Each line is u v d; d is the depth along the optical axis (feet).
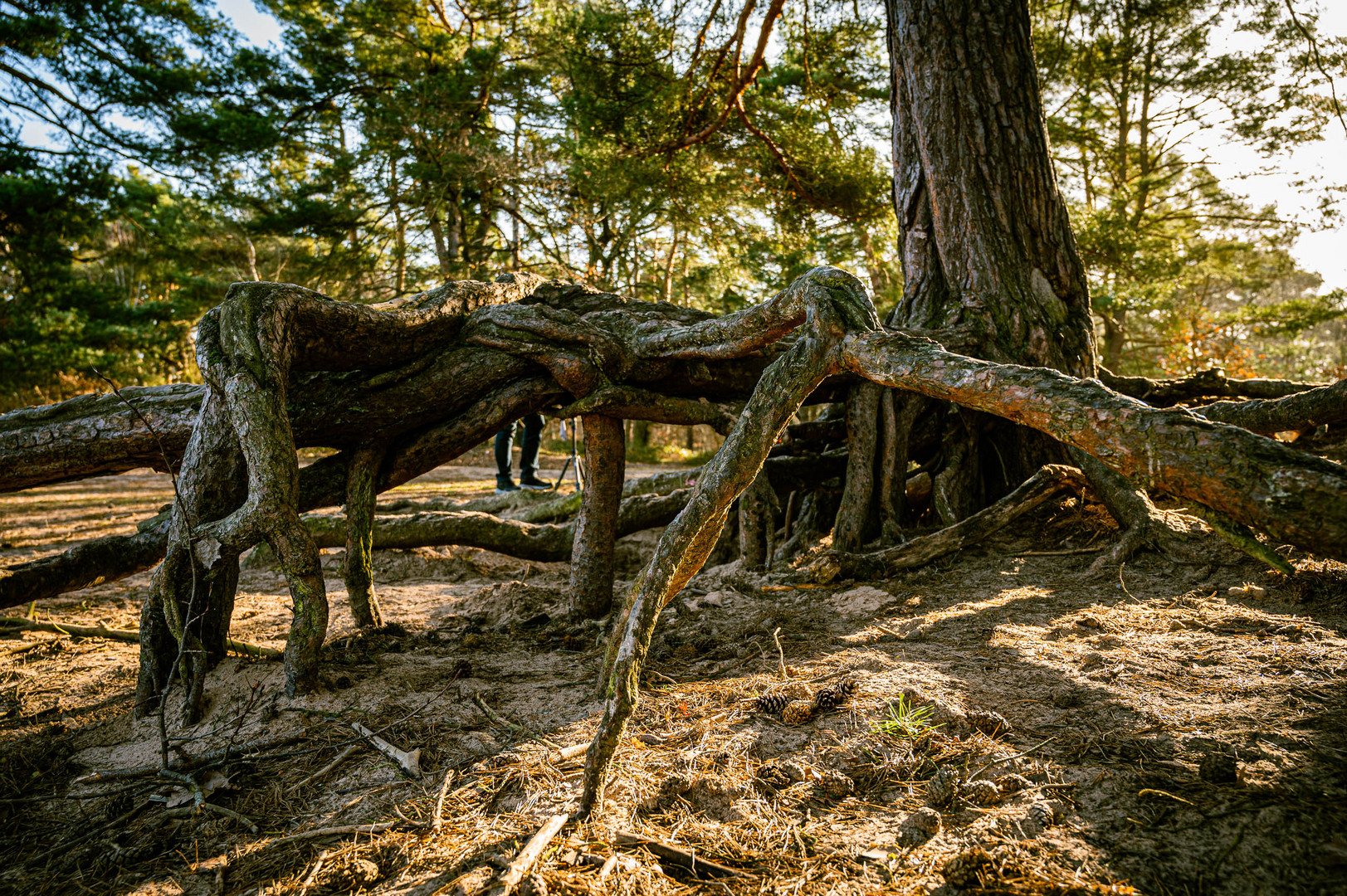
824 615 12.80
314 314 10.40
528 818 6.48
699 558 7.91
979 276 18.90
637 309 15.20
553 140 75.97
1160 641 9.96
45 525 30.73
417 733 8.39
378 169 75.97
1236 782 6.18
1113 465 6.15
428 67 75.51
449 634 13.62
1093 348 19.07
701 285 91.76
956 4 19.69
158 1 54.44
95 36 53.42
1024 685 8.66
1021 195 19.20
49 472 11.82
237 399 9.30
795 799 6.65
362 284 86.48
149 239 86.94
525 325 12.71
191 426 11.72
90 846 6.74
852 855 5.74
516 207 83.92
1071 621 11.21
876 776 6.89
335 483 12.55
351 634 12.62
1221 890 4.99
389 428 12.39
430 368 12.57
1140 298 65.72
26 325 76.48
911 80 20.17
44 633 14.28
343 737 8.44
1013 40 19.69
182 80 56.18
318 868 6.06
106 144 57.57
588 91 46.34
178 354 95.71
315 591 9.52
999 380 7.00
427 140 75.56
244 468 10.18
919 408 17.94
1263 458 5.36
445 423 12.91
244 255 91.45
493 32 83.51
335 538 21.13
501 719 8.66
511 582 18.88
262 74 66.54
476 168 72.74
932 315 19.40
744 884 5.50
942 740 7.34
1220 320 78.28
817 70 47.85
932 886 5.30
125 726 9.46
